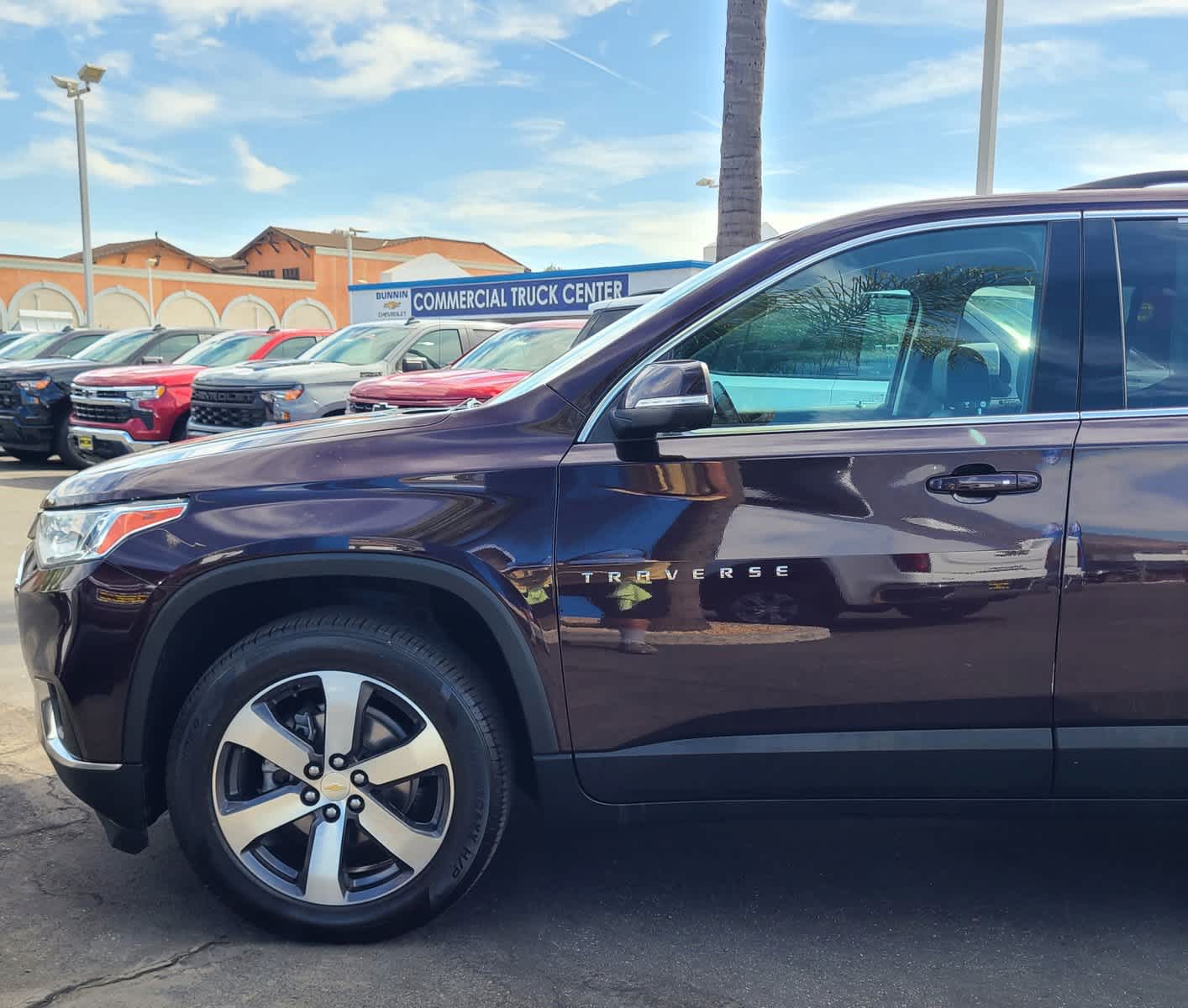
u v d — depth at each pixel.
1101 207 2.49
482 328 10.60
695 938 2.50
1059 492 2.29
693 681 2.35
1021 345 2.43
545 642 2.35
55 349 15.32
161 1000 2.21
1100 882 2.81
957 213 2.51
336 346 10.36
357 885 2.44
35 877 2.75
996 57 10.00
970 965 2.39
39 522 2.60
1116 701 2.31
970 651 2.31
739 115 8.66
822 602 2.31
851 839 3.06
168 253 67.19
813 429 2.39
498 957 2.41
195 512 2.40
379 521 2.35
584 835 3.07
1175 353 2.40
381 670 2.36
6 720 3.95
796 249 2.53
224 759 2.40
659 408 2.29
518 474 2.38
